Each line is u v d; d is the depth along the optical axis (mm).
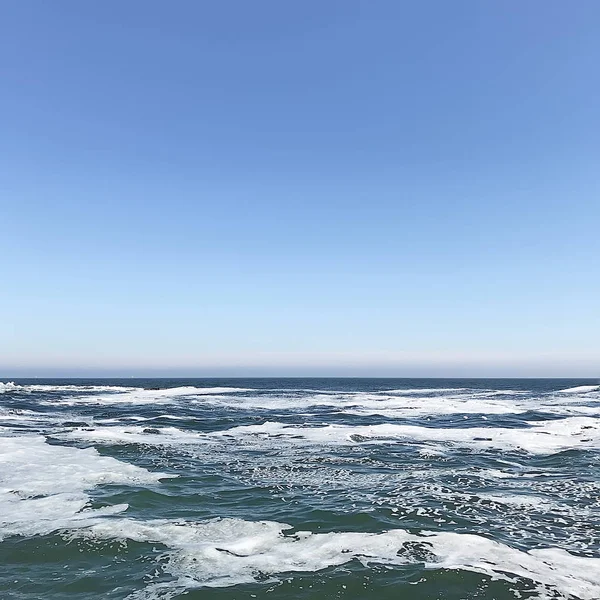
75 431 23781
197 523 10477
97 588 7465
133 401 46562
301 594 7332
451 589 7508
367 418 31469
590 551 9055
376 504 12008
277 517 10953
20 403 41500
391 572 8094
